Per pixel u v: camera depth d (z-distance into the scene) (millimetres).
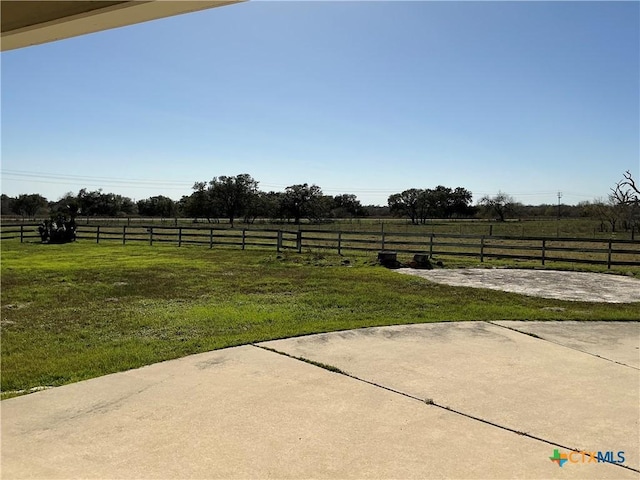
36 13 1888
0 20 1958
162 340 4730
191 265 11922
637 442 2480
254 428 2611
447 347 4281
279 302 6934
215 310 6293
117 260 13141
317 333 4773
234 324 5449
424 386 3275
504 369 3652
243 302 6941
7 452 2352
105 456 2311
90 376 3598
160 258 13672
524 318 5613
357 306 6590
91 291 8016
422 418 2754
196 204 54031
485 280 9844
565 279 10102
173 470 2186
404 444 2439
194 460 2273
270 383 3318
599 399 3053
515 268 11984
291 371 3578
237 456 2311
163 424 2662
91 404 2961
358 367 3686
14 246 17500
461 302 6938
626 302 7367
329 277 9695
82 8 1812
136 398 3053
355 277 9727
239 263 12445
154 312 6219
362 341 4477
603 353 4113
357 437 2514
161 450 2369
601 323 5371
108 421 2707
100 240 20609
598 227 33750
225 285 8625
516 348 4254
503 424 2682
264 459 2285
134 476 2135
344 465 2236
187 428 2611
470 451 2373
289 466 2223
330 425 2652
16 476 2127
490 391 3188
